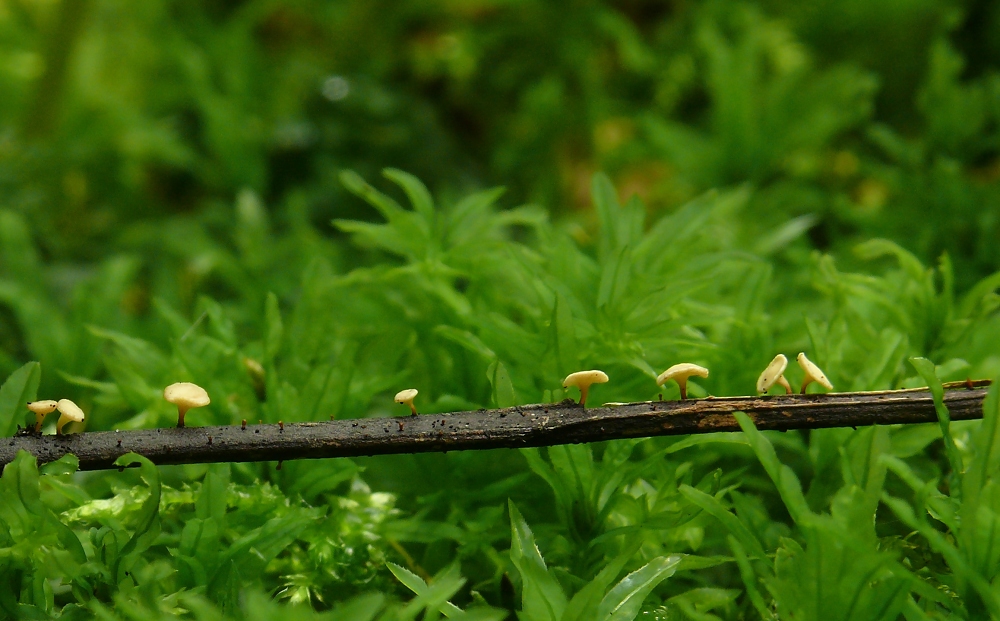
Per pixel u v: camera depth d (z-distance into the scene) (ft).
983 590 0.90
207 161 1.86
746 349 1.04
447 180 1.90
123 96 2.10
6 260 1.31
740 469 0.97
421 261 1.05
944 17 1.79
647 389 1.01
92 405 1.09
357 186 1.07
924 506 0.93
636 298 1.01
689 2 2.13
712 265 1.04
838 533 0.89
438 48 2.25
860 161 1.46
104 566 0.93
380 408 1.05
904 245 1.21
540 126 2.06
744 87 1.63
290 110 1.94
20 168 1.68
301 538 0.98
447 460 1.01
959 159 1.44
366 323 1.09
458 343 1.04
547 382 0.99
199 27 2.16
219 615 0.90
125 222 1.76
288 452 0.93
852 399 0.94
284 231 1.68
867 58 1.97
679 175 1.69
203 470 0.99
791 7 2.05
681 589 0.97
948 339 1.04
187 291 1.49
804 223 1.21
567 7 2.14
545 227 1.09
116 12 2.17
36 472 0.92
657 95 2.08
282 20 2.34
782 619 0.91
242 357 1.03
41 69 1.92
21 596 0.93
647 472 0.98
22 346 1.19
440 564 0.98
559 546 0.96
